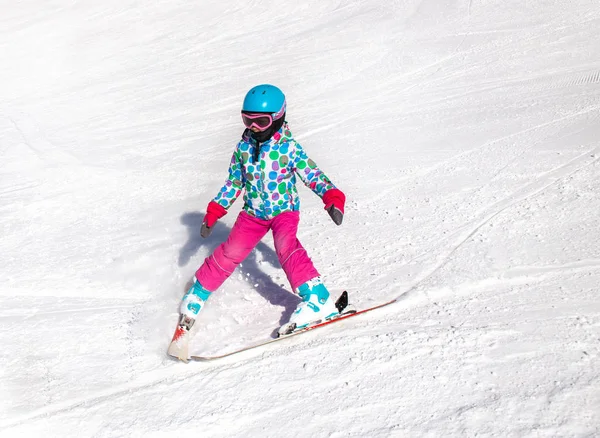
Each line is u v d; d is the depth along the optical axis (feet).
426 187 26.86
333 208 16.35
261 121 16.14
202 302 17.51
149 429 13.75
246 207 17.75
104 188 33.06
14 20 86.07
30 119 49.80
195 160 36.55
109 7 88.58
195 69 61.21
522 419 12.41
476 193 25.18
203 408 14.24
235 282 20.66
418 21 65.21
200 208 28.81
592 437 11.73
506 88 41.91
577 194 23.17
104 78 61.57
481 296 17.67
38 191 33.32
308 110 43.86
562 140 29.09
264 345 16.58
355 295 18.90
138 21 82.33
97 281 22.13
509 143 30.17
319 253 22.25
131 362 16.79
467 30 59.62
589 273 17.92
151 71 62.28
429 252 20.99
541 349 14.60
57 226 28.17
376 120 39.34
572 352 14.32
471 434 12.22
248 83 53.93
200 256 23.56
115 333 18.42
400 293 18.61
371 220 24.48
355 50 58.90
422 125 36.55
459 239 21.56
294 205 17.62
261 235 17.81
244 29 74.43
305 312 16.69
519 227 21.54
